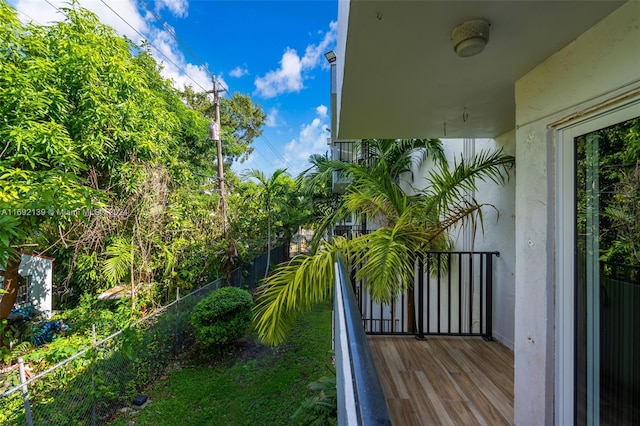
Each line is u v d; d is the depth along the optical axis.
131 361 4.15
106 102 4.84
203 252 6.86
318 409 2.31
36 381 3.27
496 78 1.79
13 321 5.70
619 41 1.12
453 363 2.61
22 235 3.71
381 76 1.79
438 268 3.21
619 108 1.16
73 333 5.08
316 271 2.59
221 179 8.44
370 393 0.56
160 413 3.74
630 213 1.17
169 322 5.08
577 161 1.40
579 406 1.38
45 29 4.63
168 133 6.24
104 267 5.11
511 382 2.29
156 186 5.50
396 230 2.65
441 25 1.26
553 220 1.49
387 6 1.13
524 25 1.24
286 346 5.79
